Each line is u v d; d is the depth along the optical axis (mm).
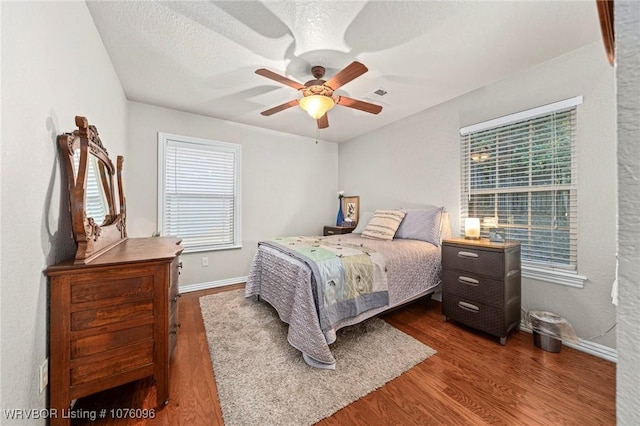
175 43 1964
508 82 2463
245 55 2107
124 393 1523
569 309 2094
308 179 4551
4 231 879
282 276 2318
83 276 1225
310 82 2098
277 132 4176
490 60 2186
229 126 3701
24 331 986
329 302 1915
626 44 353
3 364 869
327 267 1993
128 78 2492
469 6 1602
